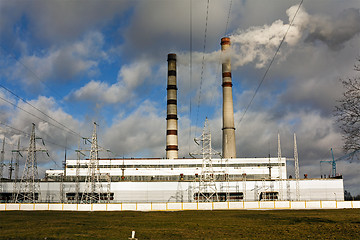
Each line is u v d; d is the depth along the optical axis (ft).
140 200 359.25
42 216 223.10
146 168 461.37
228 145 484.74
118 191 360.69
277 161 447.01
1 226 161.27
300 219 190.90
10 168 403.75
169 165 461.78
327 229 144.46
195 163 459.73
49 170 457.68
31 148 343.05
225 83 498.28
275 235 130.52
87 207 287.07
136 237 125.39
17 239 119.85
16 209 290.76
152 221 186.50
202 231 143.13
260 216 216.33
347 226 151.74
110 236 127.13
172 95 515.09
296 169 367.04
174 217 213.25
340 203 301.02
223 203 294.25
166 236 128.06
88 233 135.44
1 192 366.43
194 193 358.64
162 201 358.43
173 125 507.71
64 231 141.59
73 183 363.56
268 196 362.33
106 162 466.29
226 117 491.31
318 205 300.61
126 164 465.47
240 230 146.61
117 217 214.48
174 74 520.42
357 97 110.01
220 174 444.55
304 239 120.47
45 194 362.12
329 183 360.28
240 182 365.61
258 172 444.96
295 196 360.07
